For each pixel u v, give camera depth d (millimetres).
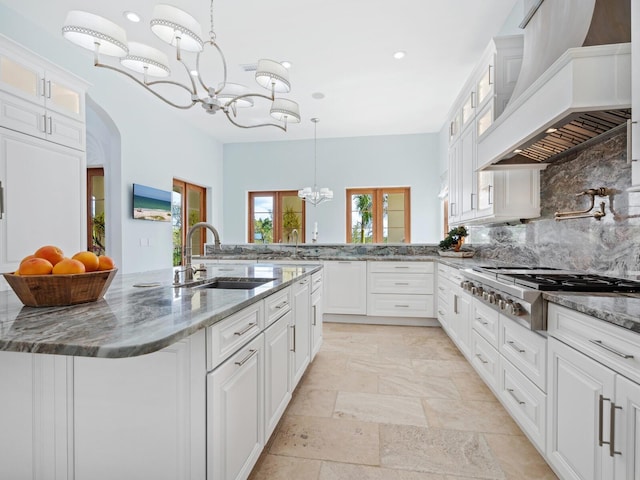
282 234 7164
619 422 1039
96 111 4039
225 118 5711
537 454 1631
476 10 2986
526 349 1656
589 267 1999
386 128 6238
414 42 3482
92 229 4918
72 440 1109
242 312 1302
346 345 3238
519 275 1911
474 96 2986
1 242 2338
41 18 3076
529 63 2105
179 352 1067
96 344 801
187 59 3795
